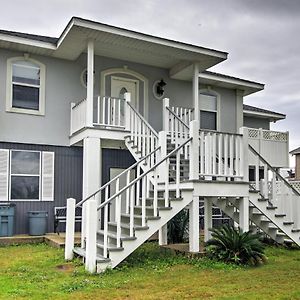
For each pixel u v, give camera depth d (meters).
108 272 6.69
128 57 12.78
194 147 8.28
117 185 8.00
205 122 15.04
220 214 14.19
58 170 12.05
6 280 6.14
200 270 6.96
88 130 10.60
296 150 25.80
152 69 13.73
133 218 7.51
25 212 11.50
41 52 11.77
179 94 14.30
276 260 8.12
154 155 9.73
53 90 12.10
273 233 9.91
